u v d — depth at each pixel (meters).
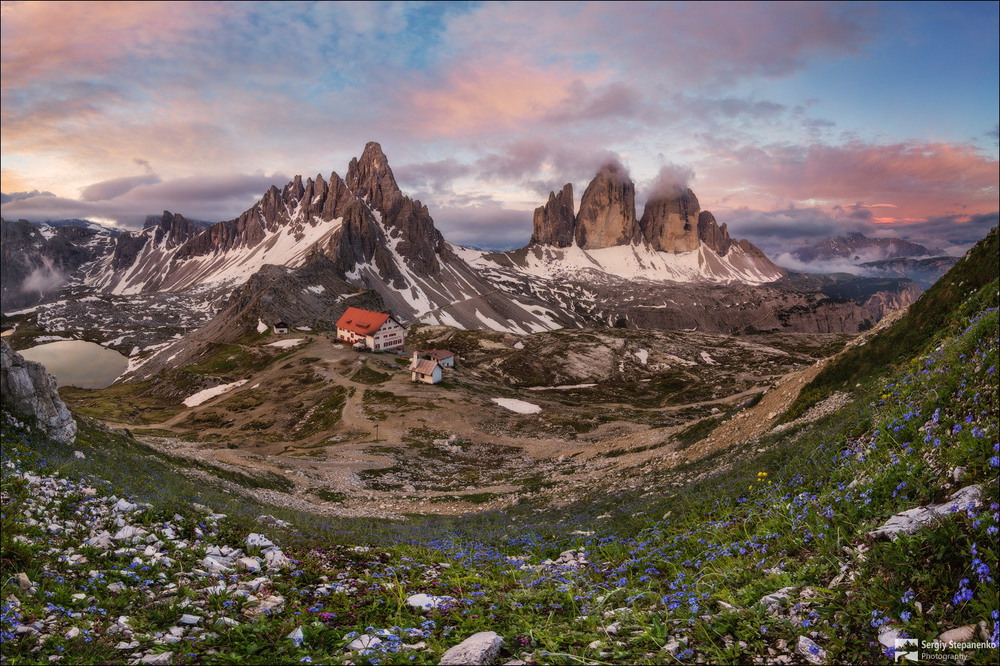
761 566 9.52
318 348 181.00
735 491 18.92
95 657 7.39
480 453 89.38
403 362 164.00
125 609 9.31
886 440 12.02
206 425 123.19
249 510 22.66
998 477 7.59
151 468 30.00
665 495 26.55
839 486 11.46
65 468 18.42
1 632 7.54
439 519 36.81
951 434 9.81
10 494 14.51
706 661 6.91
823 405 31.28
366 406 120.06
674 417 125.56
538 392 178.88
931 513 7.71
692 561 11.38
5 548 10.62
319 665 7.27
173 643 7.98
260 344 199.88
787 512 11.53
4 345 24.59
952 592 6.58
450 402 120.19
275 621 8.84
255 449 85.69
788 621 7.29
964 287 28.61
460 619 8.91
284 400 134.12
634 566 12.83
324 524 23.89
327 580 11.95
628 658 7.24
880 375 29.48
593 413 121.38
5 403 24.03
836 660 6.34
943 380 12.18
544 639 7.82
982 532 6.68
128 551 12.16
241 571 12.23
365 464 74.19
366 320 183.50
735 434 37.47
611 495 33.81
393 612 9.52
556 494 41.41
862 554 8.00
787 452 22.38
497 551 18.06
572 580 11.84
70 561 11.05
